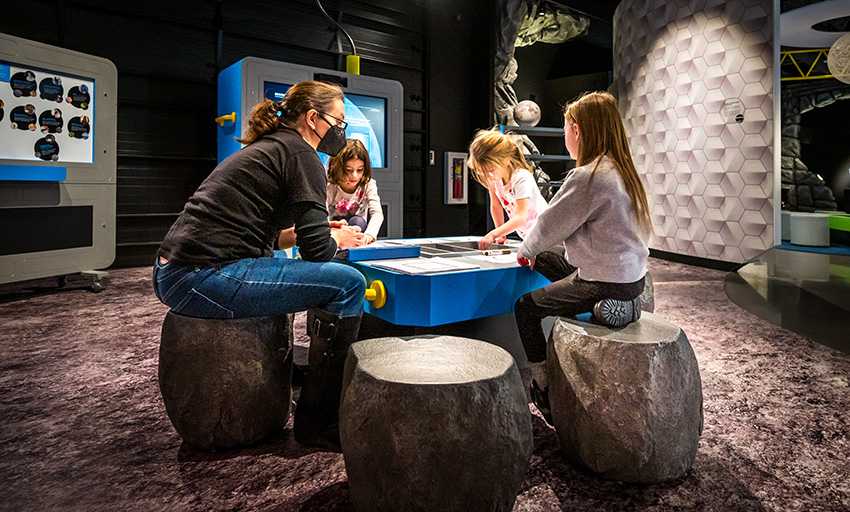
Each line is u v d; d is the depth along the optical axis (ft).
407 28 22.53
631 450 4.96
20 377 7.73
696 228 19.80
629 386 4.95
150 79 16.99
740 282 15.99
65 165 13.10
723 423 6.47
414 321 6.26
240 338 5.43
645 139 22.21
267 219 5.60
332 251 5.64
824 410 6.85
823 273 16.87
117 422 6.31
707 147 19.08
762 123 17.15
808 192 36.09
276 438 5.98
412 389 3.96
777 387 7.66
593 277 5.66
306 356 8.64
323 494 4.86
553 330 5.67
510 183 8.75
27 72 12.29
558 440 6.03
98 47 15.93
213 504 4.68
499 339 8.13
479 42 24.50
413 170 23.31
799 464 5.49
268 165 5.46
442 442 3.93
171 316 5.53
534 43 29.96
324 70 16.31
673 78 20.40
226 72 16.25
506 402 4.19
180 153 17.81
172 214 17.81
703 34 18.98
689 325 11.18
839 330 10.73
